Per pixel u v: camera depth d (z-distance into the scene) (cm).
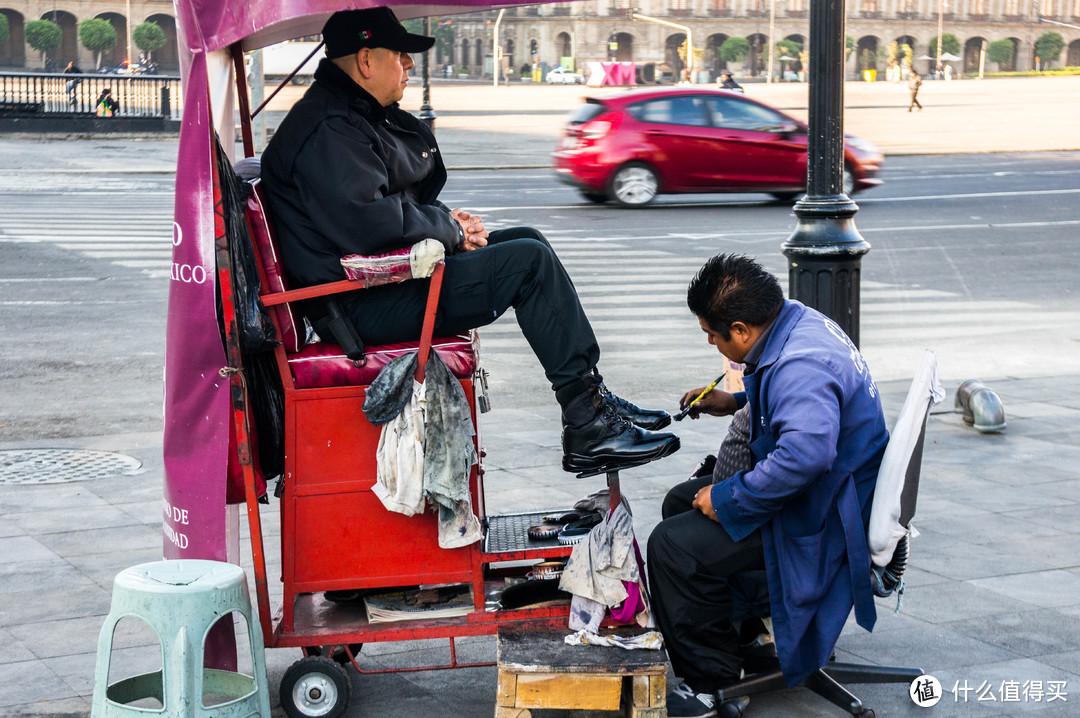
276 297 314
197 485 319
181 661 289
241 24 293
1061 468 600
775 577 327
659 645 319
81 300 1098
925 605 417
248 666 376
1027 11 11062
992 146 2933
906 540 339
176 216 307
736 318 335
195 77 297
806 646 330
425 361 317
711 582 337
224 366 312
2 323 989
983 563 459
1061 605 416
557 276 328
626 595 322
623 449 325
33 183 2253
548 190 2055
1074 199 1884
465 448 320
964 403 693
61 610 414
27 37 8931
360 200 312
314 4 289
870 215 1705
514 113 4616
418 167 343
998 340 939
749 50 10369
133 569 307
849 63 10550
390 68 328
